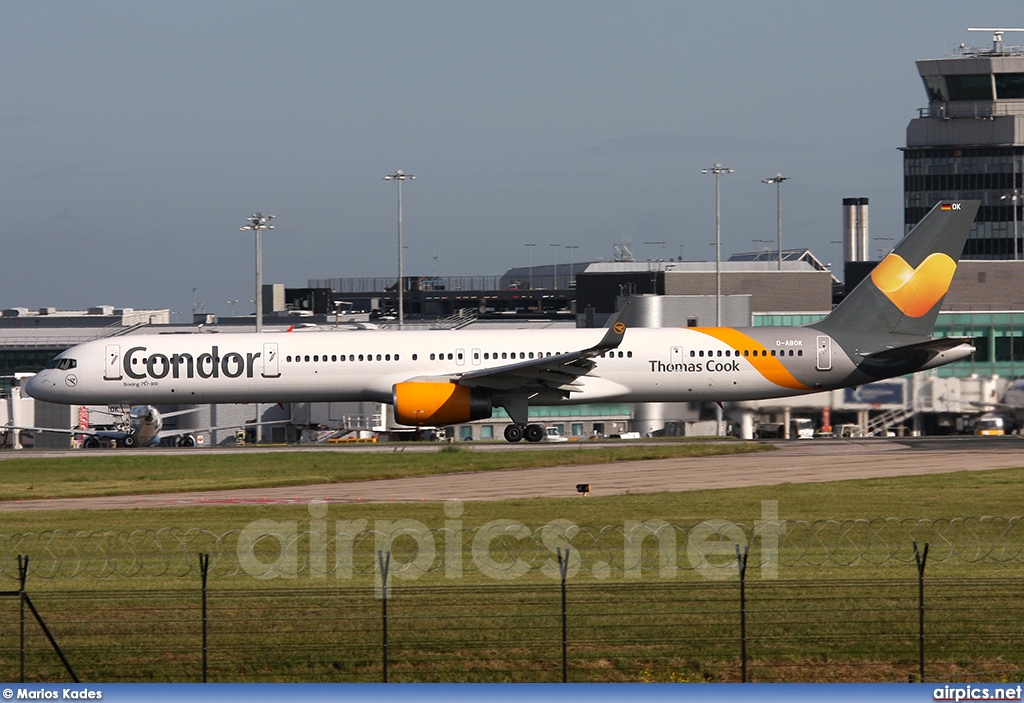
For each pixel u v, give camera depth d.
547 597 98.75
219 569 113.69
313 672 82.25
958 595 98.31
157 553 122.62
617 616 92.62
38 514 155.00
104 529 138.62
